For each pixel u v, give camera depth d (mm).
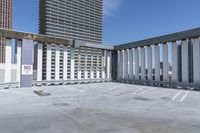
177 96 16469
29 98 14961
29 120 8367
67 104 12383
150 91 20391
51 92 19047
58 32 81938
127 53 33625
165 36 26547
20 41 24484
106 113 9812
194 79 23406
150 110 10609
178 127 7426
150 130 7055
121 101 13688
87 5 95750
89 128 7254
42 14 82562
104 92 19234
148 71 29578
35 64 27594
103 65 35312
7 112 9961
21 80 23984
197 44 23281
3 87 22156
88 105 12055
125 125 7680
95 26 98375
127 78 33312
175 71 25594
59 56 29094
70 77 30219
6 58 23109
